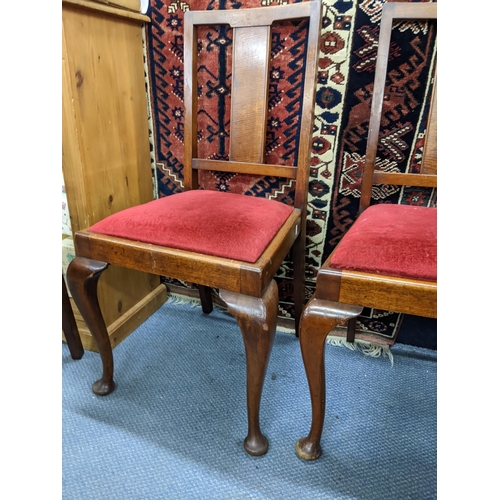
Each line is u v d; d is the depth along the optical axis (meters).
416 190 1.01
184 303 1.42
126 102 1.07
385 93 0.93
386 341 1.19
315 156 1.05
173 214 0.80
